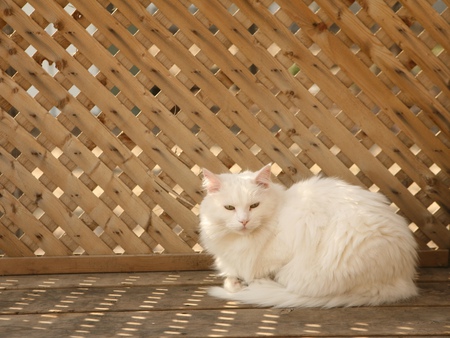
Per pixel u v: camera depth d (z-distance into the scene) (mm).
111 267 2660
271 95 2578
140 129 2600
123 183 2633
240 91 2594
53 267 2658
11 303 2484
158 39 2543
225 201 2449
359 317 2377
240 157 2613
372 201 2479
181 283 2584
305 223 2445
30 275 2656
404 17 2541
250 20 2539
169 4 2527
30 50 3088
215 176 2461
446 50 2537
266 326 2350
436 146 2594
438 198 2629
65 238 2676
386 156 2637
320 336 2309
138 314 2420
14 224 2670
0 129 2596
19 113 2600
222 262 2535
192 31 2541
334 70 3000
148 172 2627
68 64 2559
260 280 2484
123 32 2539
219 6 2525
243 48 2549
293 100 2578
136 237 2664
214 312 2420
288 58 2559
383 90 2566
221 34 2564
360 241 2406
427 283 2555
